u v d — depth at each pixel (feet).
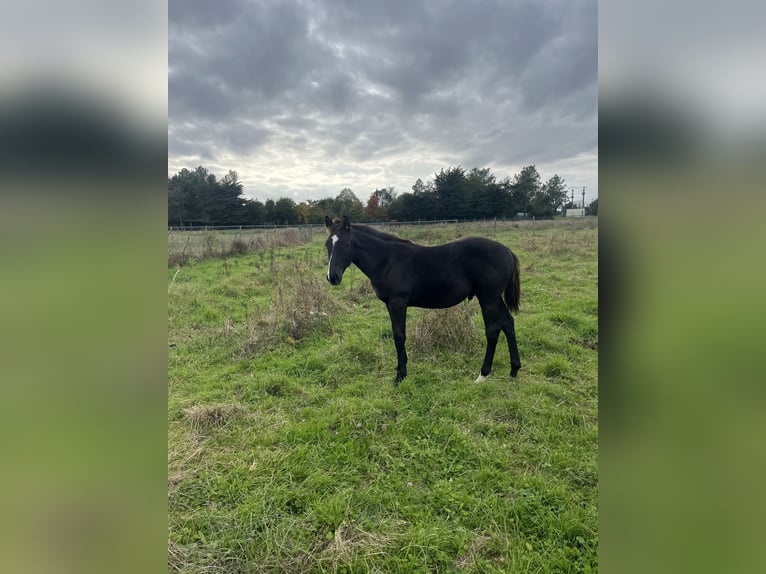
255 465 7.52
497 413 9.39
